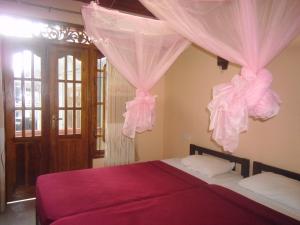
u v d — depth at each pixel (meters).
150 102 2.87
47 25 3.58
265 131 2.83
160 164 3.38
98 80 4.08
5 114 3.45
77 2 3.55
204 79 3.67
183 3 1.86
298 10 1.73
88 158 4.07
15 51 3.46
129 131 2.84
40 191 2.37
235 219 1.89
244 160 3.00
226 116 1.81
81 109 3.98
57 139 3.83
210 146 3.59
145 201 2.19
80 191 2.38
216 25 1.85
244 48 1.77
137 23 2.53
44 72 3.66
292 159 2.58
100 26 2.45
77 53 3.87
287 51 2.59
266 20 1.69
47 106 3.72
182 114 4.12
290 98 2.58
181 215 1.94
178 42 2.77
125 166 3.26
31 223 3.02
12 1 3.23
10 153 3.53
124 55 2.67
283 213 2.03
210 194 2.36
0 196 3.28
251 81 1.78
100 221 1.82
